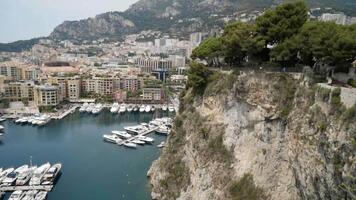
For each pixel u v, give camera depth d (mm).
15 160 124875
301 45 65000
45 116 198000
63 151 136500
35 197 91125
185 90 102562
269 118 64062
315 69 60656
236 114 71812
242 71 72188
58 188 99188
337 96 47062
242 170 68562
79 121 196125
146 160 124938
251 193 65375
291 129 58531
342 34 56406
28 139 155875
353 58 55750
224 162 71938
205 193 74375
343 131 43312
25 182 101500
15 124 185875
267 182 63719
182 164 86688
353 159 40812
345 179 41906
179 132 93125
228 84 74625
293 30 71125
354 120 41906
